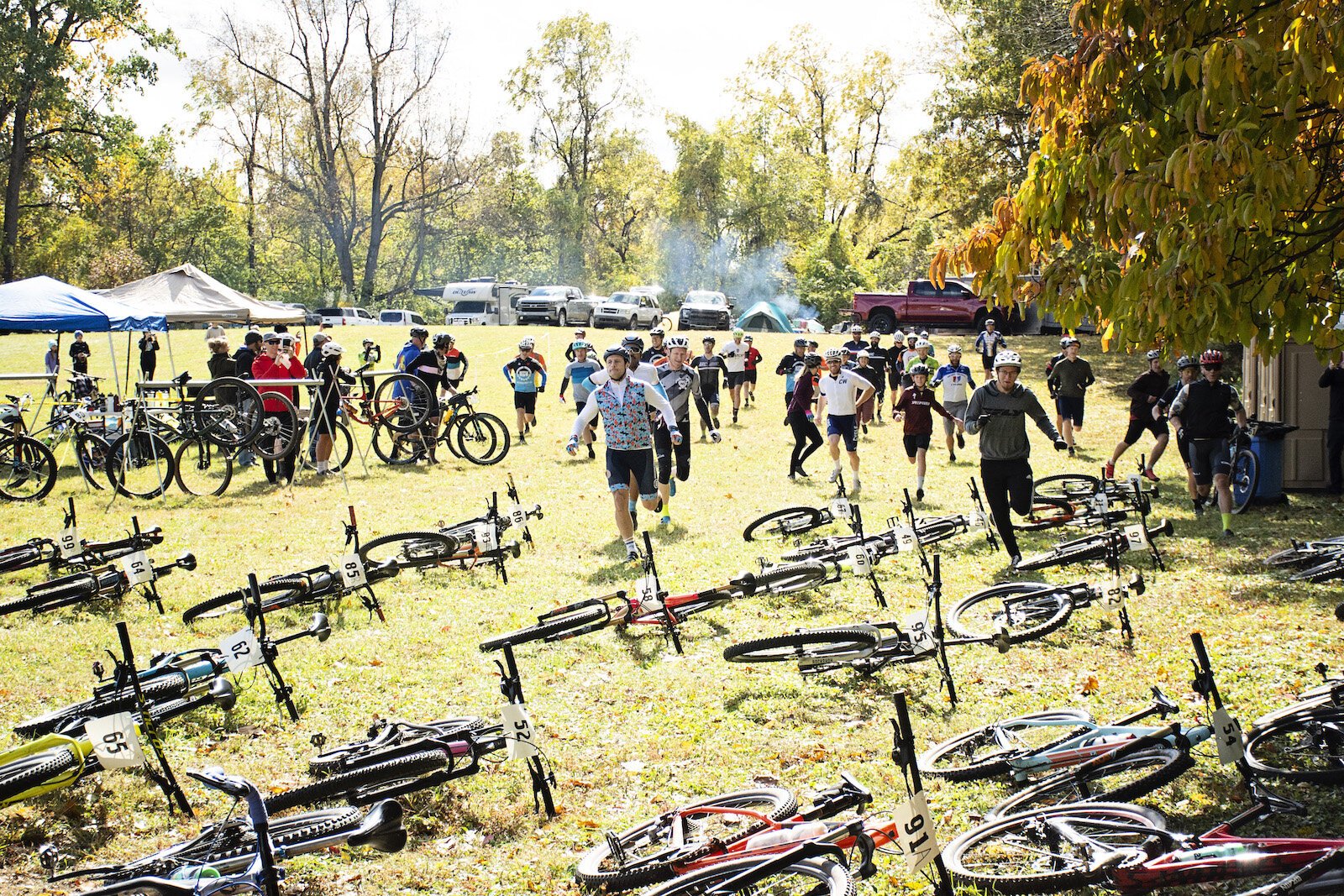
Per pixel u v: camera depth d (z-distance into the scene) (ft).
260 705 22.00
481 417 57.52
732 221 211.00
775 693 22.43
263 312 75.72
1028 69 20.90
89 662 24.80
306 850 14.11
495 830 16.87
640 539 37.76
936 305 126.41
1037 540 36.94
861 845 13.62
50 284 52.11
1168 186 18.25
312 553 36.17
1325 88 17.60
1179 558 33.55
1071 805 14.90
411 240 242.78
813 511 36.68
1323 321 19.94
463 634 26.76
